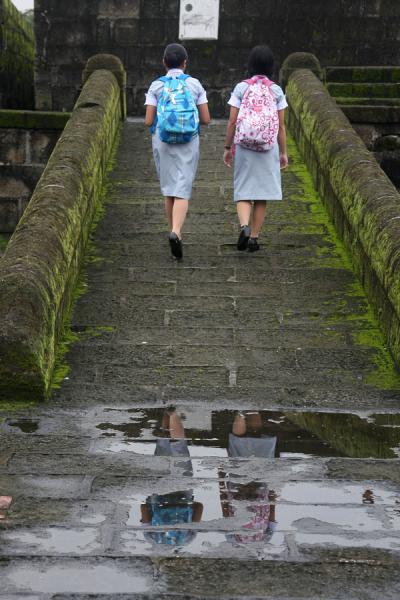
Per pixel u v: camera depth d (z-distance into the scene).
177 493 8.05
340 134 18.03
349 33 31.08
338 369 11.89
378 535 7.20
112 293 14.24
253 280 14.83
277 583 6.41
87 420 10.12
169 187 15.40
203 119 15.53
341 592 6.30
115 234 16.70
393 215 13.41
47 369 10.98
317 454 9.13
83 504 7.78
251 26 31.14
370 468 8.77
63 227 13.30
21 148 23.17
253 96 15.31
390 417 10.41
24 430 9.73
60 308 12.58
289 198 18.88
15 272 11.10
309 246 16.33
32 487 8.16
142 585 6.33
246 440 9.52
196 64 31.36
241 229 15.46
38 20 31.34
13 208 23.42
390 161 22.81
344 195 15.93
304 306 13.89
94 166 17.52
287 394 11.09
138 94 31.53
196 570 6.56
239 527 7.30
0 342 10.56
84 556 6.74
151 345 12.52
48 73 31.61
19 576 6.43
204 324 13.27
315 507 7.77
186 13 31.05
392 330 12.32
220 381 11.47
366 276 14.15
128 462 8.83
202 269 15.22
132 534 7.15
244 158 15.48
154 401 10.81
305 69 25.25
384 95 26.00
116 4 31.16
